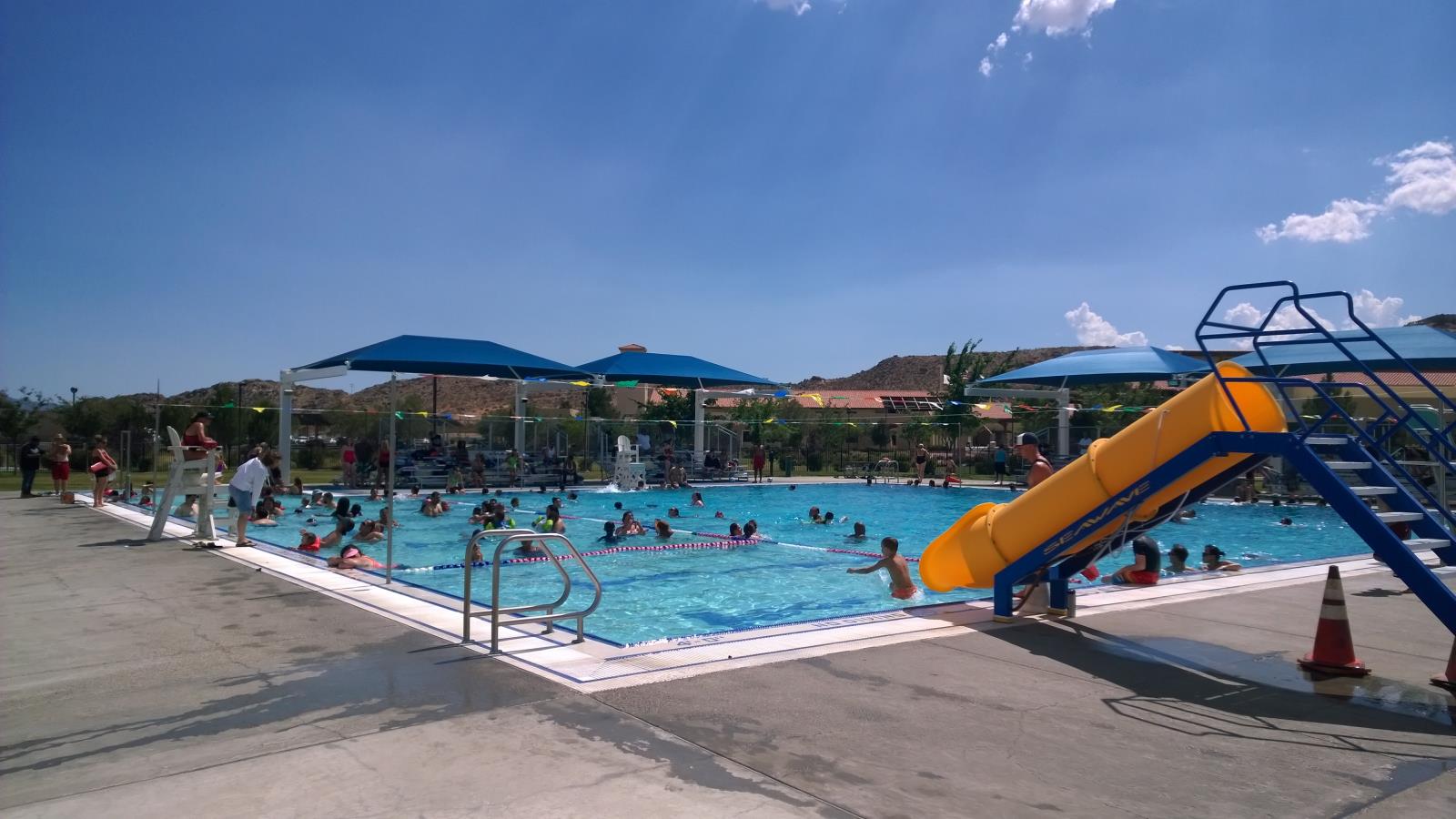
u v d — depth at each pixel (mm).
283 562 10328
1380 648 6340
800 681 5254
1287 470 22203
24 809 3348
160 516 12453
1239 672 5641
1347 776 3893
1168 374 25797
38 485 24969
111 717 4484
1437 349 18984
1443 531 5520
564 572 6328
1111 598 8219
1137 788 3721
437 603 7711
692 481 29672
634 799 3490
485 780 3664
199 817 3277
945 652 6051
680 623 8492
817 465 36031
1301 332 6008
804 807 3439
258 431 32812
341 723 4398
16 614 7160
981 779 3783
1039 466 8461
